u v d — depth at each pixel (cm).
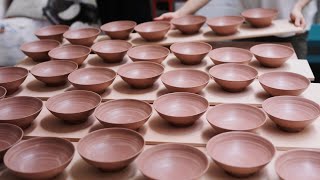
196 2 251
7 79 181
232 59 190
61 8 333
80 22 333
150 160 120
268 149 122
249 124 139
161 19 248
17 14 347
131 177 120
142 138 126
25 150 127
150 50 200
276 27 225
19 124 143
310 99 156
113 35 223
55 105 154
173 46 201
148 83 170
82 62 197
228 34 219
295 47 262
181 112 148
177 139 137
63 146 127
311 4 254
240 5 277
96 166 119
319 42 293
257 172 119
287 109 146
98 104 149
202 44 201
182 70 174
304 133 138
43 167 122
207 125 145
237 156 122
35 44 217
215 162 117
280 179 112
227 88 166
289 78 167
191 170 117
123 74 176
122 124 135
